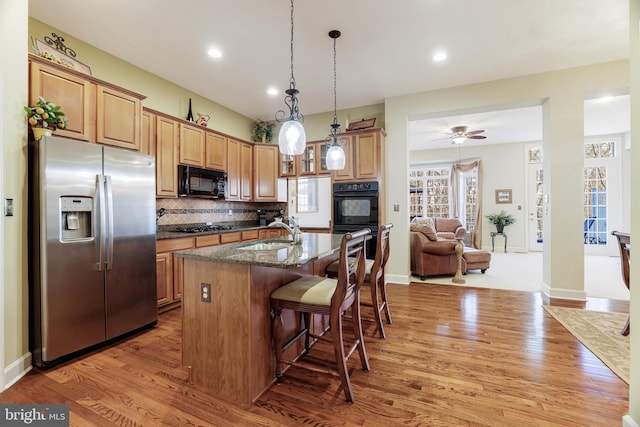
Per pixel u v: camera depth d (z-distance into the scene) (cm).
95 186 232
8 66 191
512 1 237
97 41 293
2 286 184
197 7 243
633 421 140
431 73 362
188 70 356
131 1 236
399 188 433
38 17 255
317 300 177
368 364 205
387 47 304
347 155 446
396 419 155
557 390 179
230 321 174
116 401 171
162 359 220
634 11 139
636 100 138
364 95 432
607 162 680
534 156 745
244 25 269
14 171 195
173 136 363
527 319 293
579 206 347
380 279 285
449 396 174
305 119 529
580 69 344
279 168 518
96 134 258
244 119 532
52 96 228
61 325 212
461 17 257
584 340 245
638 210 138
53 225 207
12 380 189
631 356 142
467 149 791
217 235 381
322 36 286
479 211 777
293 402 170
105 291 239
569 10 248
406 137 428
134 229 261
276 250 206
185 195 373
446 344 241
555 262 359
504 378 192
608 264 575
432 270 459
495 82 379
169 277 320
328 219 469
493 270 526
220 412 162
